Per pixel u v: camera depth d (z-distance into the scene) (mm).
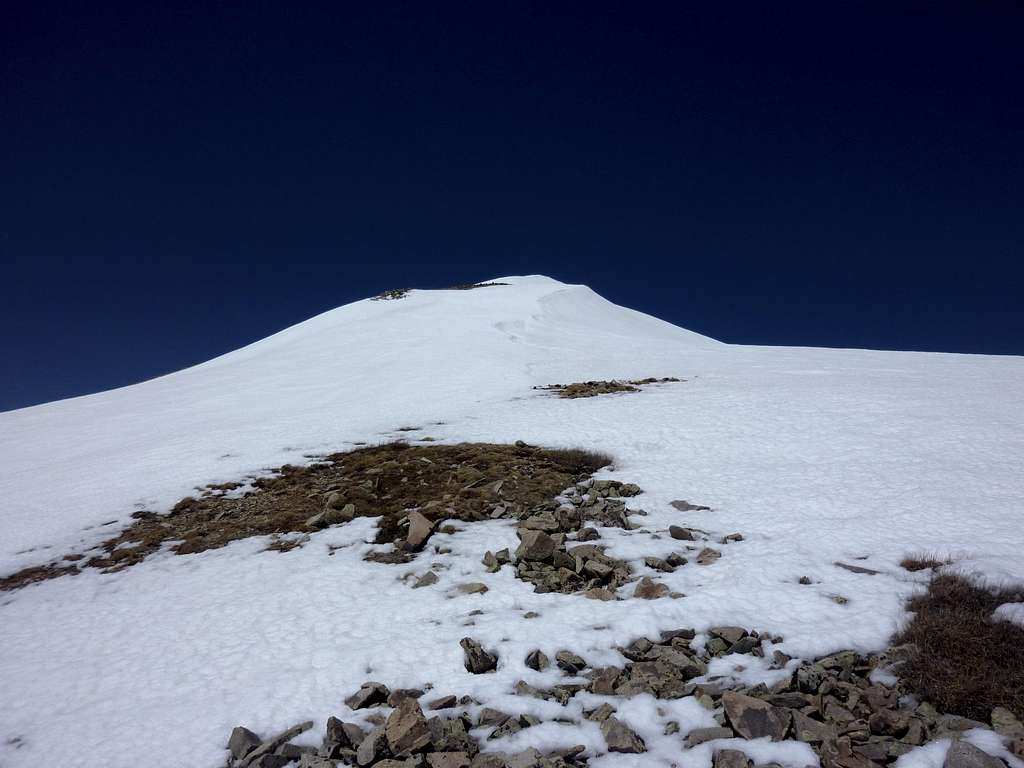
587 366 41781
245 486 20594
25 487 23375
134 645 10422
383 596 11305
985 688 6637
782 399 26125
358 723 7262
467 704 7430
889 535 11844
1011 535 11211
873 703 6676
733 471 17625
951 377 30516
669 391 30844
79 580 14430
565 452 21172
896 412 22281
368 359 48781
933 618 8211
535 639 8812
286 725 7457
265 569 13430
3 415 44281
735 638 8344
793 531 12703
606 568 11062
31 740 7844
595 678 7730
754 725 6375
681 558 11727
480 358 44594
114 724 7988
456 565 12422
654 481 17375
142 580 13828
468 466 19891
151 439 29812
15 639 11359
